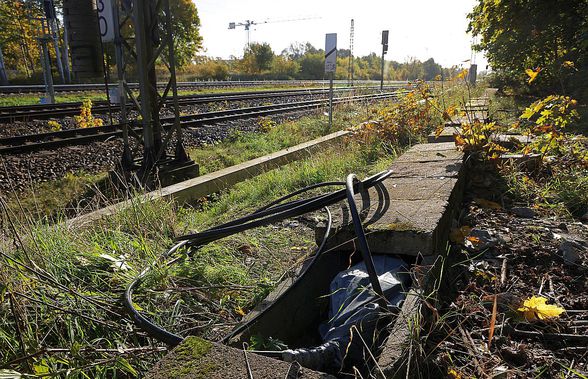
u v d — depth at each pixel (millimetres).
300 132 12672
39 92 27031
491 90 16797
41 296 2719
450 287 2809
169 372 1680
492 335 2193
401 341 2062
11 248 3299
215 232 3588
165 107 18234
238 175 7168
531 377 1973
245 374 1658
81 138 10391
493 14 16578
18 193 6742
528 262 3037
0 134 11562
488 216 3955
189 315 2857
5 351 2340
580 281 2764
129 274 3172
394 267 2832
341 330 2393
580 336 2209
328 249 3201
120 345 2455
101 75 7969
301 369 1685
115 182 7027
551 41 15422
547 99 4945
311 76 86500
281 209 3811
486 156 5086
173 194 5707
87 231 4023
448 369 2051
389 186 4102
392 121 8148
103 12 7039
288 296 2898
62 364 2324
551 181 4586
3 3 47844
